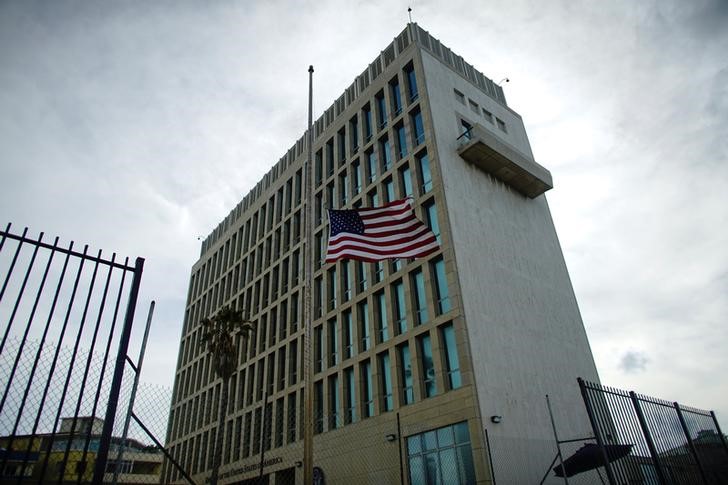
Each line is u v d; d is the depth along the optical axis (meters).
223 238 62.09
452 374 26.61
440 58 39.44
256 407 41.78
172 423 55.53
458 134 35.59
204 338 37.06
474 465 23.16
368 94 41.28
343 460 30.34
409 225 14.48
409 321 29.75
